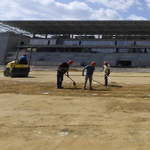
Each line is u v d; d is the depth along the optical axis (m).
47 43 73.19
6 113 4.67
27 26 73.94
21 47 77.00
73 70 39.50
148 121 4.05
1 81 13.64
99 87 10.80
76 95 7.80
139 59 52.69
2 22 70.00
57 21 65.00
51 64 57.66
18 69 17.73
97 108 5.37
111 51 65.38
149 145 2.75
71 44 70.69
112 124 3.81
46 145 2.73
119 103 6.13
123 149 2.61
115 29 67.56
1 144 2.76
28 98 6.98
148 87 10.81
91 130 3.44
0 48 74.19
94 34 77.69
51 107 5.46
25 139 2.97
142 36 72.19
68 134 3.21
